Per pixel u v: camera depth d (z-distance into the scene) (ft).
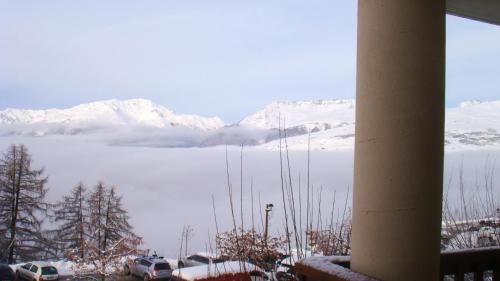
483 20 9.75
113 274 70.54
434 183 5.60
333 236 11.11
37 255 100.58
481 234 13.58
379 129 5.68
